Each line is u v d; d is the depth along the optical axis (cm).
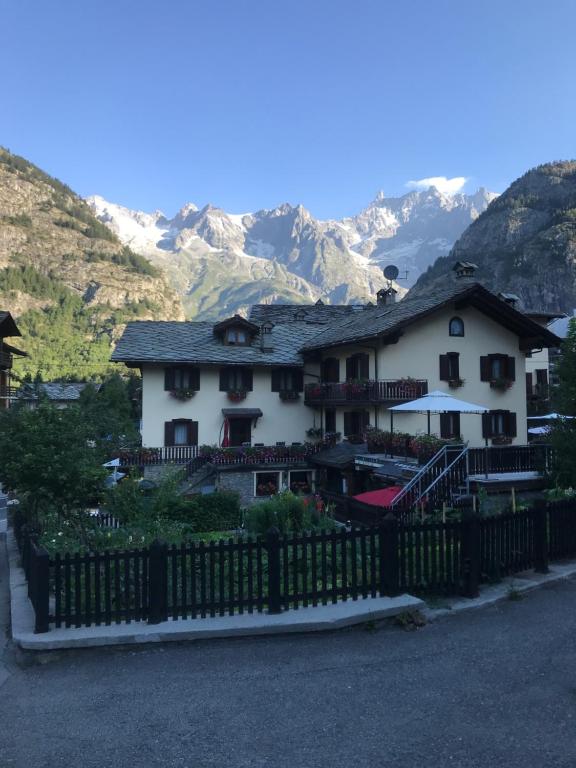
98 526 1415
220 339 3303
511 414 2761
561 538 1077
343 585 848
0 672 693
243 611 823
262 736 530
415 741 514
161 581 791
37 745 524
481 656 693
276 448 2877
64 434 1325
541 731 525
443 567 891
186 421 3012
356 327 2997
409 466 1984
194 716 570
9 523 2002
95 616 784
